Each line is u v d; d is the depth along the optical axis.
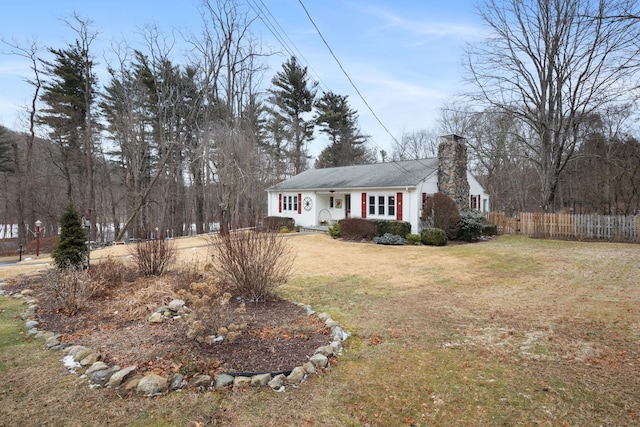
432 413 3.29
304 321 5.64
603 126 24.14
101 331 5.13
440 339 5.16
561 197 28.95
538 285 8.68
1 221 32.06
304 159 37.88
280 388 3.64
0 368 4.03
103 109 28.41
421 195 18.81
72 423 3.04
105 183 30.81
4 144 28.69
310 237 18.88
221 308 5.33
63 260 8.55
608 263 11.22
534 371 4.14
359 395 3.58
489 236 19.36
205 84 23.17
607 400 3.49
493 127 30.28
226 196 21.12
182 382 3.65
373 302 7.16
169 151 23.94
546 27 19.58
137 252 9.52
